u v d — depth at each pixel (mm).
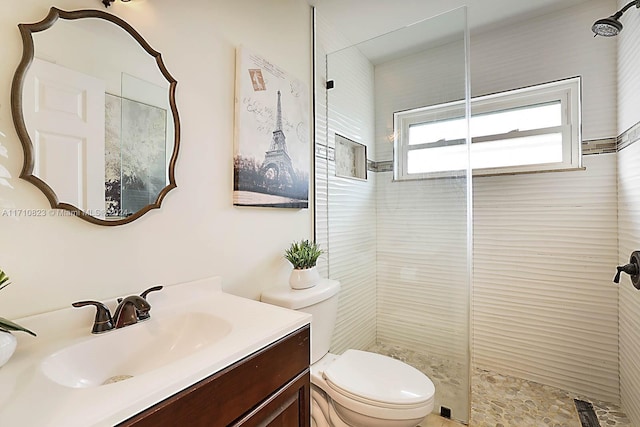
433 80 2000
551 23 2037
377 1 1897
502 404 1860
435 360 1991
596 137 1911
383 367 1448
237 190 1386
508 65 2178
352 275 2213
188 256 1194
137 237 1036
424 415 1229
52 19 842
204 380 688
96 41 937
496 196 2217
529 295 2115
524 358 2131
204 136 1257
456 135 1916
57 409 539
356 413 1243
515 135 2184
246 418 787
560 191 2016
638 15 1491
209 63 1283
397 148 2172
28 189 808
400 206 2166
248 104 1441
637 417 1572
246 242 1453
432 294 2029
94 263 933
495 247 2225
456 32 1868
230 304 1128
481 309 2279
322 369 1433
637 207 1562
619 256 1823
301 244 1676
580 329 1961
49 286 844
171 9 1146
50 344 802
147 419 581
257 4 1538
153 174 1075
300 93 1814
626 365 1724
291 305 1380
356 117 2236
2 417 513
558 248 2023
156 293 1076
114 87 976
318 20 2002
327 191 2043
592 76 1921
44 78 831
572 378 1980
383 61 2217
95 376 815
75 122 889
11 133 781
